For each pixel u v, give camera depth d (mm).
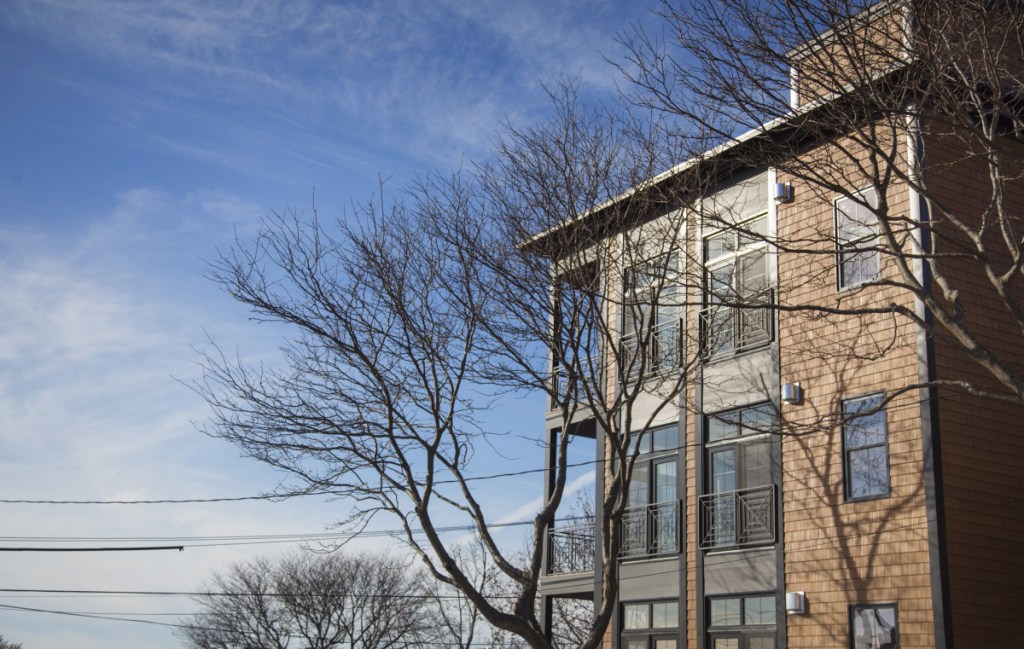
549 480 23594
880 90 13609
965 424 16516
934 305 12586
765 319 19344
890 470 16719
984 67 13656
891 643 16078
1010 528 16500
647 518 20781
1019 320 12141
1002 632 15945
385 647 54188
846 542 17109
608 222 17438
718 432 19906
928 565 15812
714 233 20562
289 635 55188
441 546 16797
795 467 18281
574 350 17453
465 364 17828
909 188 17047
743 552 18828
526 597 16578
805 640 17359
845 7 12562
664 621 20125
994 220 16906
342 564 55438
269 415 17859
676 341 20172
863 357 15945
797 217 19094
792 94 15148
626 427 17094
